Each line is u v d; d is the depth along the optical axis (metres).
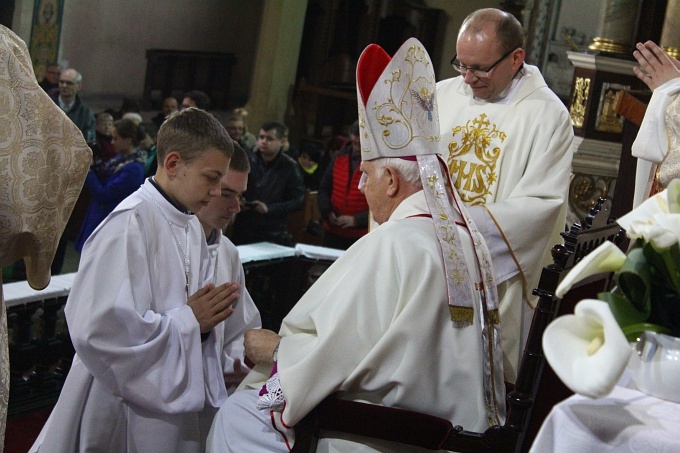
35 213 2.31
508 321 3.10
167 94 11.91
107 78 11.27
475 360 2.46
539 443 1.62
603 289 2.65
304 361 2.39
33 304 4.30
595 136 5.89
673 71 3.25
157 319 2.63
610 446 1.53
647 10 6.10
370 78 2.59
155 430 2.67
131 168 6.87
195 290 2.80
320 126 12.72
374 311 2.44
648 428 1.53
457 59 3.34
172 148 2.70
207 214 2.94
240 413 2.64
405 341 2.40
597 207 2.56
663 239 1.53
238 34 12.27
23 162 2.29
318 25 12.55
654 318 1.64
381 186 2.62
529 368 2.29
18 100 2.30
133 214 2.67
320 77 12.70
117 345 2.58
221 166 2.72
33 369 4.50
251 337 2.65
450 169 3.36
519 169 3.23
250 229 6.93
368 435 2.42
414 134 2.57
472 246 2.57
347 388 2.42
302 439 2.43
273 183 6.97
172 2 11.63
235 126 8.85
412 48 2.57
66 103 8.64
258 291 4.95
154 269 2.71
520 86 3.32
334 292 2.48
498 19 3.19
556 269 2.28
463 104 3.39
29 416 4.27
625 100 4.13
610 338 1.38
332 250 5.10
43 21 10.29
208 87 12.20
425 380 2.42
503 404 2.54
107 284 2.59
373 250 2.49
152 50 11.53
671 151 3.14
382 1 12.80
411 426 2.40
